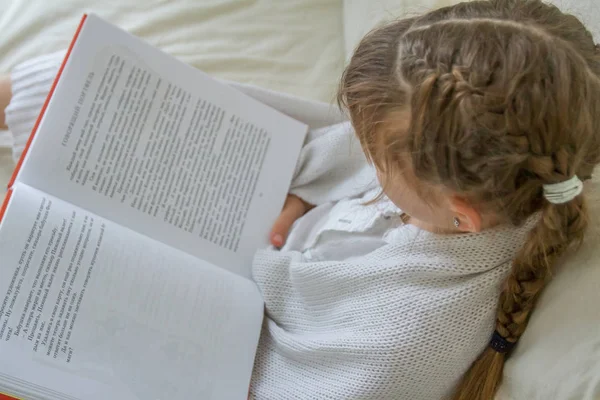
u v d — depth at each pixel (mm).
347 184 764
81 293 565
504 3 452
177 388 584
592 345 463
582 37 446
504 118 401
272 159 757
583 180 484
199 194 709
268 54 905
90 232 597
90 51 659
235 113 743
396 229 654
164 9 914
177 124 705
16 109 747
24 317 533
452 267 537
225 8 926
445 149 423
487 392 546
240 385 621
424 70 429
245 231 732
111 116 667
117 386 557
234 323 643
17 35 881
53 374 528
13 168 830
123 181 668
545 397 483
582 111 413
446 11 470
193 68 722
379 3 830
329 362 615
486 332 552
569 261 512
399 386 572
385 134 474
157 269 619
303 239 744
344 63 896
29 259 553
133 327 582
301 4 945
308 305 660
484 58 408
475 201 459
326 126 806
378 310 579
